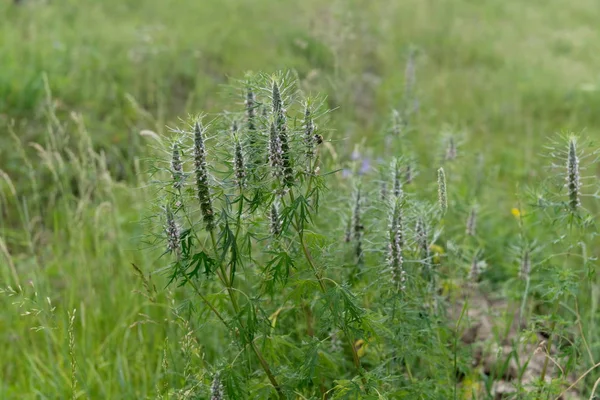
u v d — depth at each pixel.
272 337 2.91
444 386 3.27
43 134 6.38
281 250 2.78
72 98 7.09
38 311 3.54
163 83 7.71
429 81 9.22
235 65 8.74
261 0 11.57
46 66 7.57
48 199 5.73
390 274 2.97
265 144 2.59
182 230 2.70
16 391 3.93
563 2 15.31
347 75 7.34
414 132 5.79
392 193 3.22
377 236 3.28
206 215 2.61
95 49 8.30
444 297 3.66
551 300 3.21
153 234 2.76
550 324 3.69
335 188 4.19
